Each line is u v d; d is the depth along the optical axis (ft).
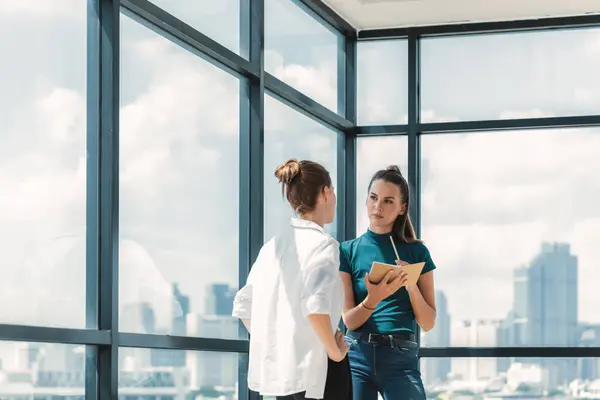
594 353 21.38
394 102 22.79
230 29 17.37
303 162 12.72
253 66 17.72
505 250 22.06
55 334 11.90
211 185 16.51
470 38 22.65
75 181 12.79
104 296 13.07
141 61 14.44
